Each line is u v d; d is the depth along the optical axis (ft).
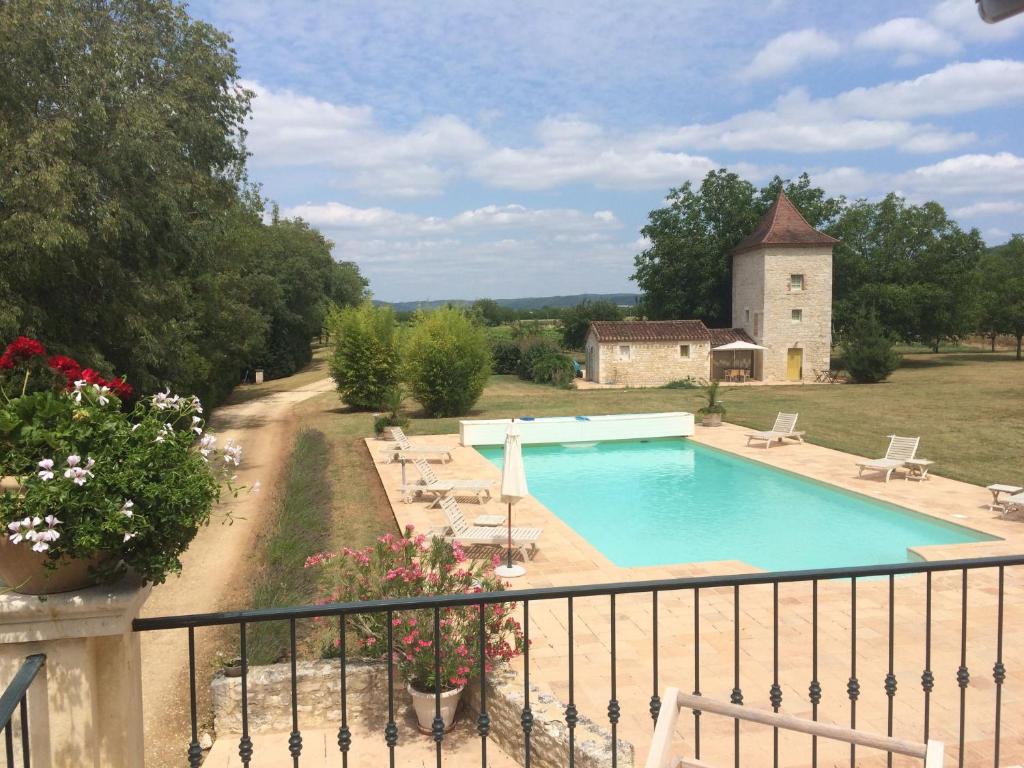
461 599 10.66
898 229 168.66
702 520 49.47
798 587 31.96
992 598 30.17
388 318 104.42
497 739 19.86
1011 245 234.58
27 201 47.29
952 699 21.36
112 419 9.18
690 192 171.12
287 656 24.56
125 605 8.96
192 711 9.87
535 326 181.68
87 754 9.23
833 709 20.90
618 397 118.42
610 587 11.02
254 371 170.09
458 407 97.14
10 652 8.99
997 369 156.97
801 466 62.18
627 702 21.56
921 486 53.83
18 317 49.03
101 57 52.60
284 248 173.17
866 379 136.56
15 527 7.98
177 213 59.62
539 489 59.21
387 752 19.39
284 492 52.80
